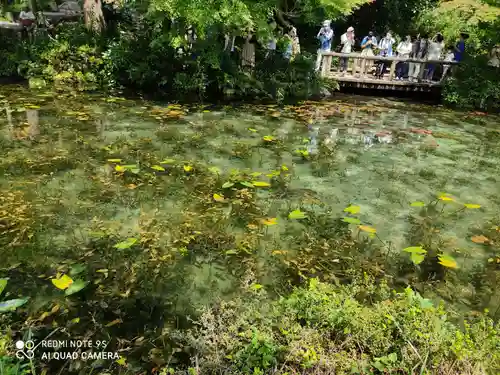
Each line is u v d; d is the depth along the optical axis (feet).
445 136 27.09
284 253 12.42
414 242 13.83
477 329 8.93
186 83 34.35
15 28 41.42
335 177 19.01
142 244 12.43
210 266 11.87
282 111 31.07
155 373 8.21
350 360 8.05
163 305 10.21
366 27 61.00
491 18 43.45
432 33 51.60
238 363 8.03
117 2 46.42
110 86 34.71
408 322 8.64
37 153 18.65
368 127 28.25
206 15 28.14
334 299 9.56
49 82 34.24
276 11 35.22
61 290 10.40
